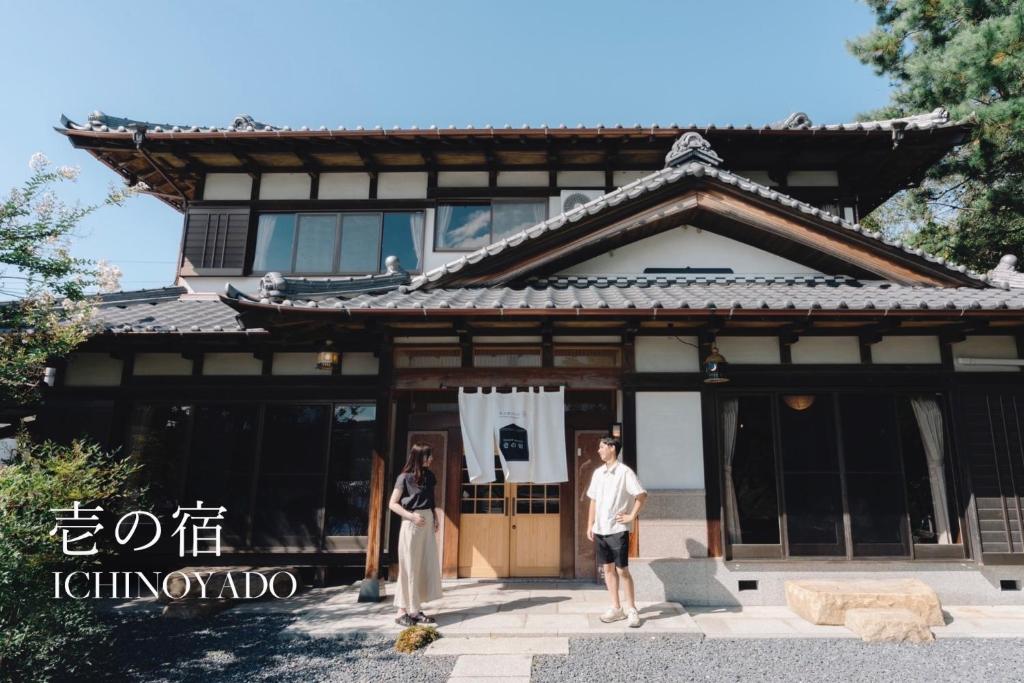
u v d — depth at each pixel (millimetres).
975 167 12188
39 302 5512
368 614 5918
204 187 9977
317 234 9750
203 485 7309
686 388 6574
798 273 7801
